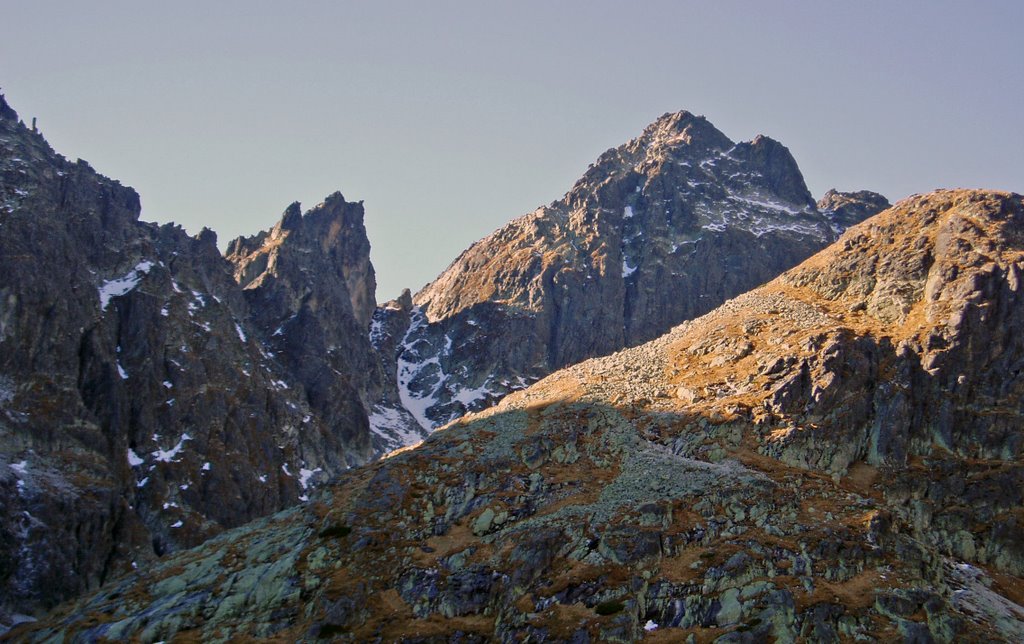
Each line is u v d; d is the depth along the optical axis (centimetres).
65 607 17562
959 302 18988
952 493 16838
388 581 15212
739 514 15612
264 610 15300
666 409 18900
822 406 17975
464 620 14438
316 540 16350
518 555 15050
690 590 14100
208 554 17400
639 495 16300
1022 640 14025
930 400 18075
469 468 17512
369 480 18100
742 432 17875
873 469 17350
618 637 13462
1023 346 18462
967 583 15175
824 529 15050
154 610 15850
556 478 17188
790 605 13538
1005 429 17750
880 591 14012
